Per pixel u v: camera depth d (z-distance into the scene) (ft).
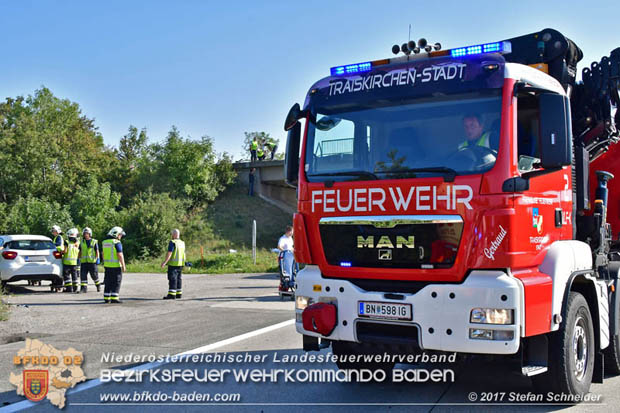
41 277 53.62
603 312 20.58
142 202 117.70
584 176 20.90
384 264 17.66
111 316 36.52
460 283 16.51
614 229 23.85
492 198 16.25
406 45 19.38
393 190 17.62
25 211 121.70
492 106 17.03
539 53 21.59
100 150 178.60
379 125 18.60
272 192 150.51
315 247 19.11
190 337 29.09
